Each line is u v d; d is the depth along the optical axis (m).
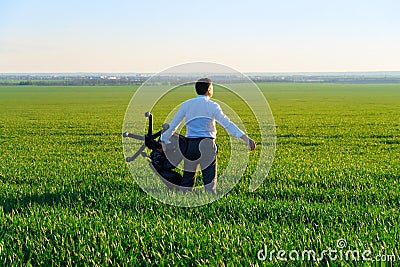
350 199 8.60
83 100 71.31
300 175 11.03
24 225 6.58
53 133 26.09
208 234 6.09
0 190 9.30
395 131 26.12
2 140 22.20
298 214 7.27
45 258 5.46
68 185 9.80
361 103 60.19
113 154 15.97
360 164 13.33
